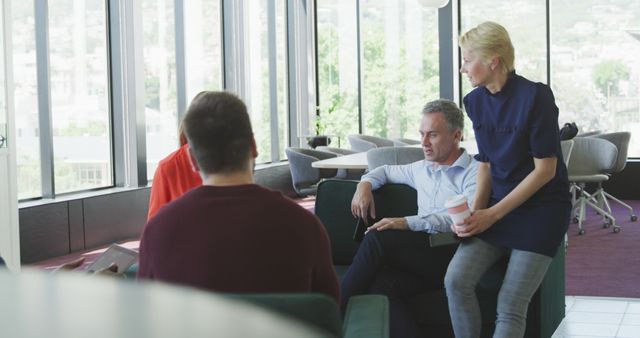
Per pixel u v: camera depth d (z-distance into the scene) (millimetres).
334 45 13359
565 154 7562
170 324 369
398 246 3406
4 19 5922
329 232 3988
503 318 3064
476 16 12438
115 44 8867
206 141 1893
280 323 379
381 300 2312
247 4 11609
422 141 3590
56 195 8156
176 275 1792
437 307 3490
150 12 9492
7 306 386
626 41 11680
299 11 13148
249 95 11703
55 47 8109
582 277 6230
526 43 12117
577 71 11906
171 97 9898
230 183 1913
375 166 6215
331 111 13172
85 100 8539
